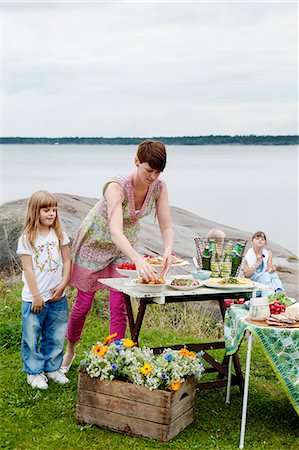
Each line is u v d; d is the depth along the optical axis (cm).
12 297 789
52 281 538
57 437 451
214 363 525
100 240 535
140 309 493
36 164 7806
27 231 528
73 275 553
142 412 449
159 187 527
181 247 1057
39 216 531
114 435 455
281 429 484
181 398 462
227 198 3291
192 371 473
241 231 1282
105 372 458
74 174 5316
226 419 496
